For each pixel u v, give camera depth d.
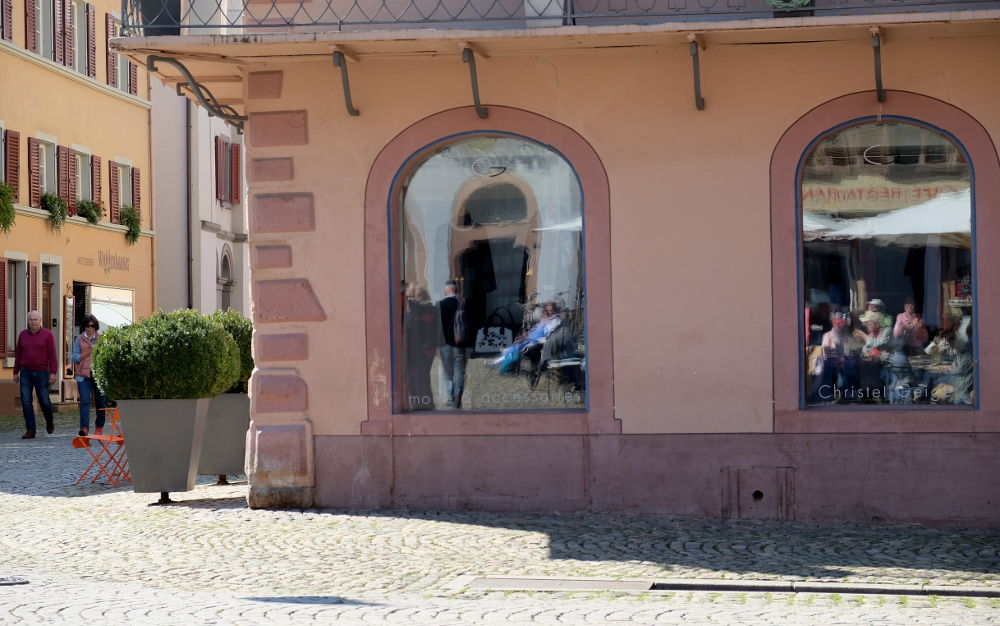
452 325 13.73
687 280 13.20
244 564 10.84
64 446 22.28
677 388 13.20
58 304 35.19
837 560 11.02
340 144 13.66
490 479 13.42
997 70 12.79
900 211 13.06
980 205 12.83
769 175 13.11
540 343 13.58
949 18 12.02
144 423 14.31
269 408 13.70
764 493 13.05
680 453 13.17
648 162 13.27
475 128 13.52
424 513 13.31
